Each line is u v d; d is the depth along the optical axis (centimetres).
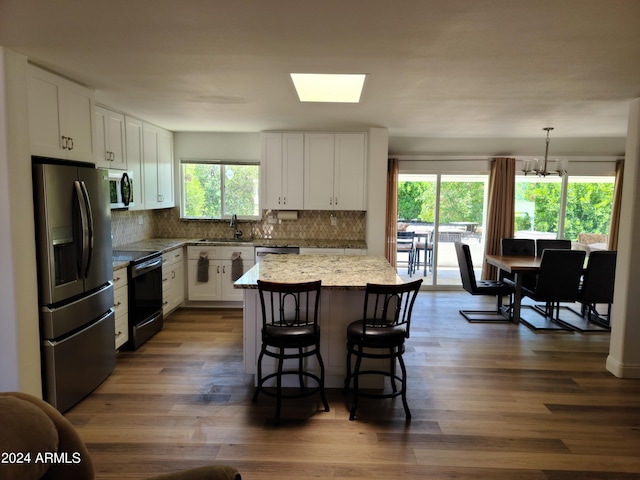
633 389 340
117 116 427
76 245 299
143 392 324
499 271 614
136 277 407
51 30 217
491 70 279
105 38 228
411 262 704
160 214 609
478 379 356
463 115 441
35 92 275
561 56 250
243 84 324
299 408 303
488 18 197
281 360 282
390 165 657
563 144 648
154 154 524
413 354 412
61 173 282
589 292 488
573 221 684
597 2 178
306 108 412
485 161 661
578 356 412
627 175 354
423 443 261
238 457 245
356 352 291
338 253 550
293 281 315
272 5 186
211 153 597
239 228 616
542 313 564
